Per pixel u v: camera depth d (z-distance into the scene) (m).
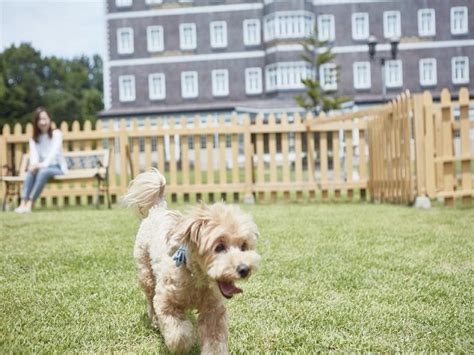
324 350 3.41
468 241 6.76
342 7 43.75
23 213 11.09
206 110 43.22
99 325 3.90
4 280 5.18
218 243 3.30
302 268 5.54
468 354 3.29
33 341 3.59
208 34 44.72
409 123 10.89
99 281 5.12
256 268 3.32
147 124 13.59
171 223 3.63
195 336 3.41
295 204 12.56
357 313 4.07
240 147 36.50
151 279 4.00
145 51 44.97
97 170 12.27
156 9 44.78
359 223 8.55
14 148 13.64
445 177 10.75
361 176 13.44
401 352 3.33
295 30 42.56
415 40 44.19
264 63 44.28
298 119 13.47
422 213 9.64
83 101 72.88
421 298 4.43
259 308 4.25
